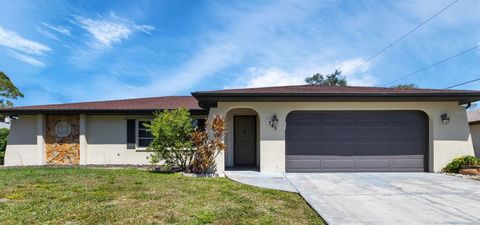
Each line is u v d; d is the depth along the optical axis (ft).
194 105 49.34
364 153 36.63
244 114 43.88
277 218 17.95
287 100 35.58
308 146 36.60
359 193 24.67
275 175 33.78
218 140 35.17
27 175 32.19
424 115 36.99
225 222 16.98
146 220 17.02
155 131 36.24
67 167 42.52
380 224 16.89
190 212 18.67
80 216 17.62
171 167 38.34
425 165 36.55
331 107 36.42
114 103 52.16
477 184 28.55
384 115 36.99
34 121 47.06
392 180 30.68
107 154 46.98
